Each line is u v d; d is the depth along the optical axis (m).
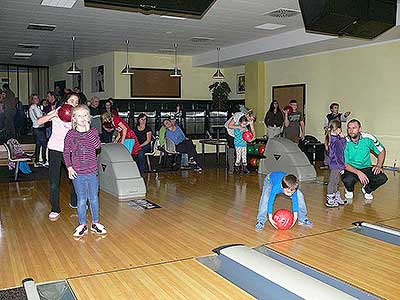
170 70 13.52
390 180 8.05
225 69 14.57
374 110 9.91
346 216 5.31
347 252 4.00
